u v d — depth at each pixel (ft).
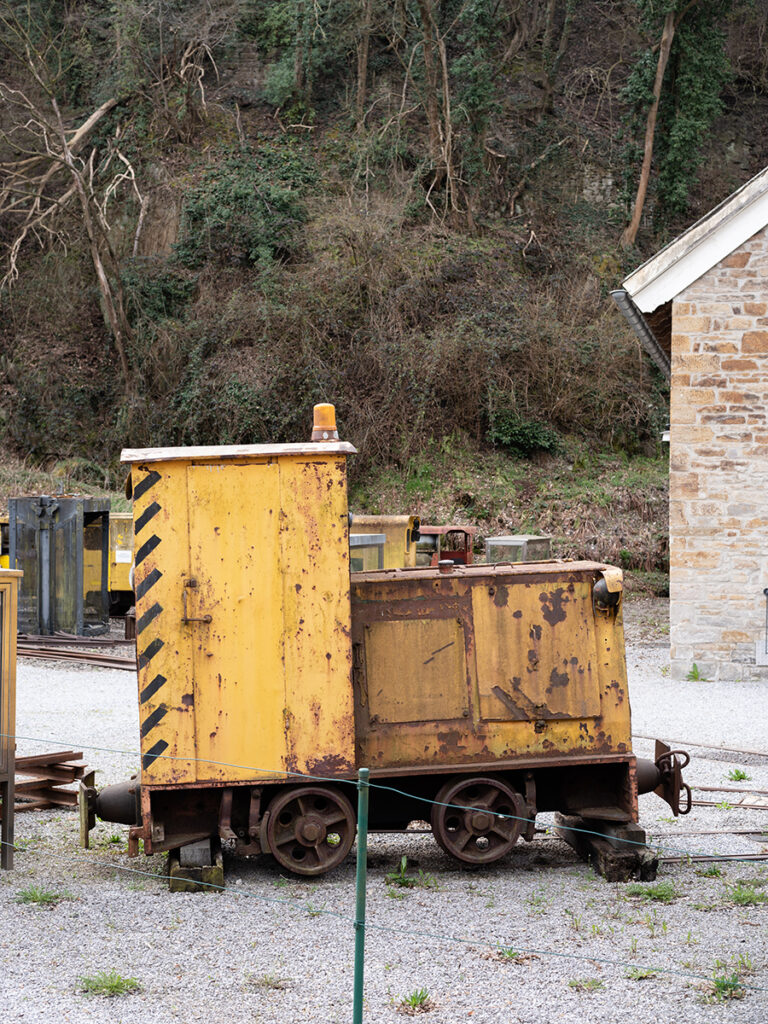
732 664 48.62
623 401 100.94
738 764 32.78
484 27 112.78
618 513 92.02
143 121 116.06
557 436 99.14
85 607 62.08
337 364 100.53
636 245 114.73
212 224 106.52
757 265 48.26
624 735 22.85
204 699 21.57
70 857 23.56
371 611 22.71
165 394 102.99
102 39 121.08
